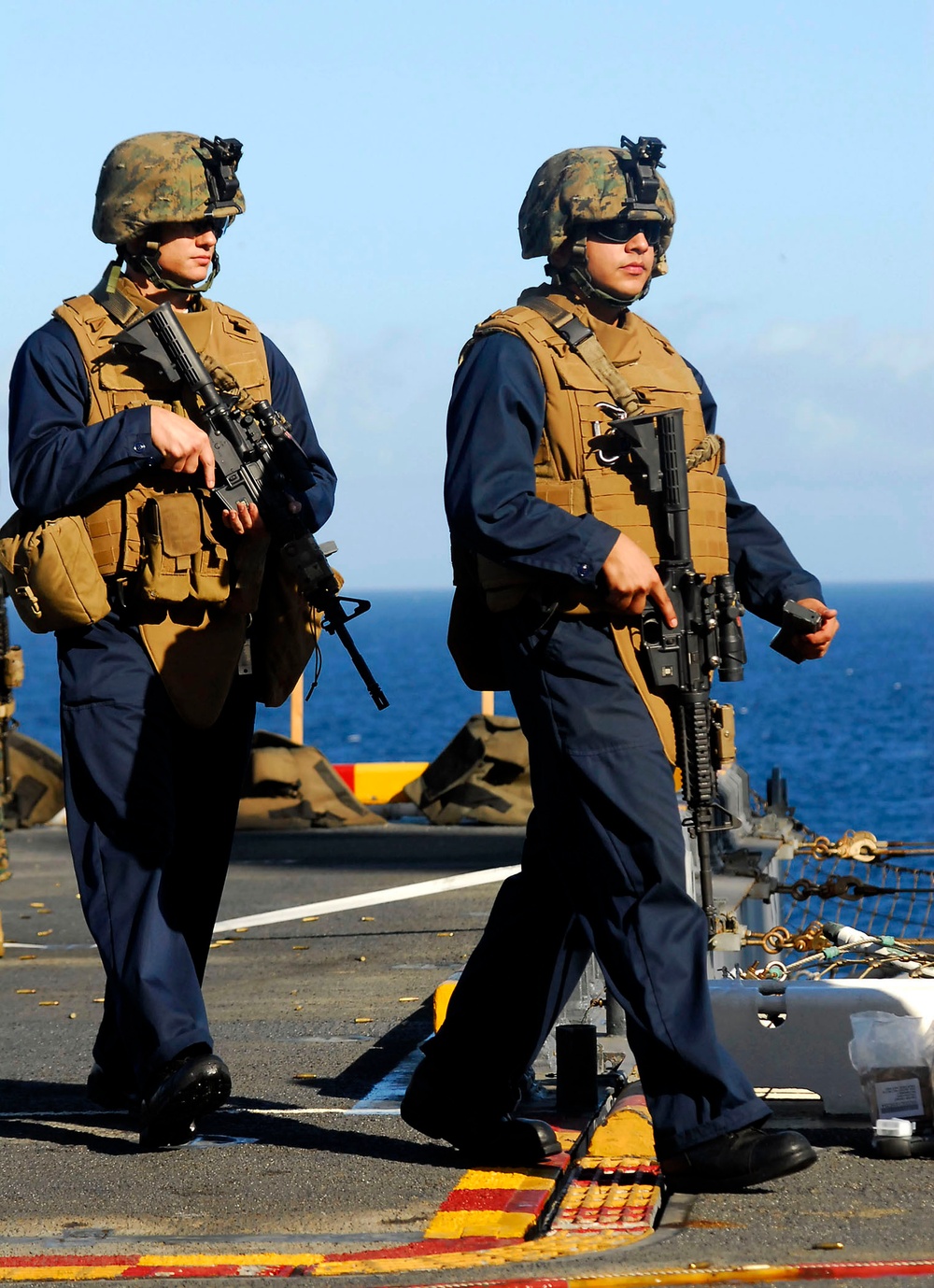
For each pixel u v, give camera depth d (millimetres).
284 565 9617
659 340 8875
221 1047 11820
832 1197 7809
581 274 8625
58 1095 10539
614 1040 10133
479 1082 8570
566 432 8305
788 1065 9172
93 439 9094
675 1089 7914
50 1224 7742
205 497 9391
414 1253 7180
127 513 9328
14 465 9367
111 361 9523
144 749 9336
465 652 8953
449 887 18281
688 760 8328
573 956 8664
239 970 15445
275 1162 8711
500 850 24734
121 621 9430
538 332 8414
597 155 8617
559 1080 9375
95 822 9320
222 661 9500
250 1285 6840
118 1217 7828
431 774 29203
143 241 9672
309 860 24062
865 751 101938
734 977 10570
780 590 9047
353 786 29656
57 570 9148
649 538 8312
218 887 9969
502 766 29094
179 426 9117
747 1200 7801
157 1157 8844
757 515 9188
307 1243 7387
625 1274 6766
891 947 10945
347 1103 10016
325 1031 12328
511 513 8023
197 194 9555
